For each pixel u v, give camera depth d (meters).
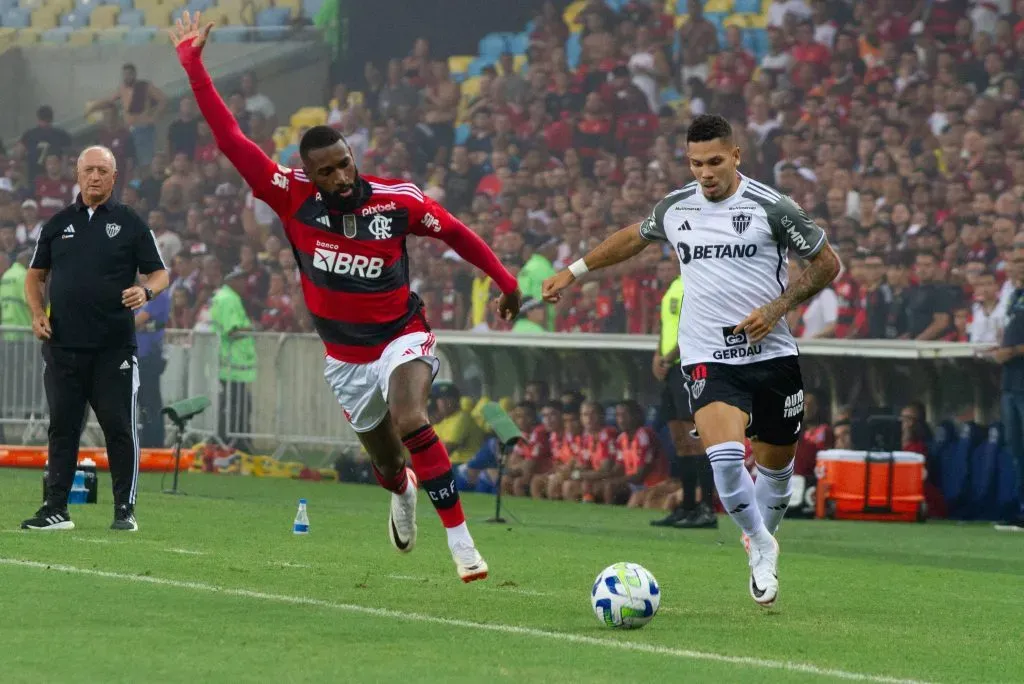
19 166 68.69
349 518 34.59
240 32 67.69
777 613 20.72
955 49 53.59
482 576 19.55
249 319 58.69
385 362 20.23
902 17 54.69
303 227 19.88
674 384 37.97
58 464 29.23
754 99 55.88
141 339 54.44
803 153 53.88
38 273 29.33
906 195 49.97
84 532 28.73
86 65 70.25
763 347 20.34
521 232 55.38
